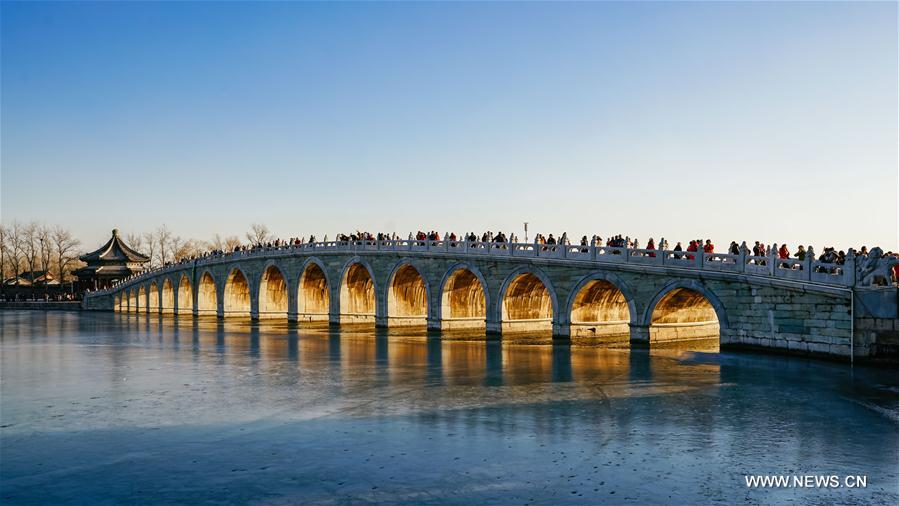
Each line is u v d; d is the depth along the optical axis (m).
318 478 14.16
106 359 35.38
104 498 13.10
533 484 13.66
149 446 16.70
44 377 28.50
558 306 43.88
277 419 19.64
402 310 58.47
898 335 28.50
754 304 34.25
